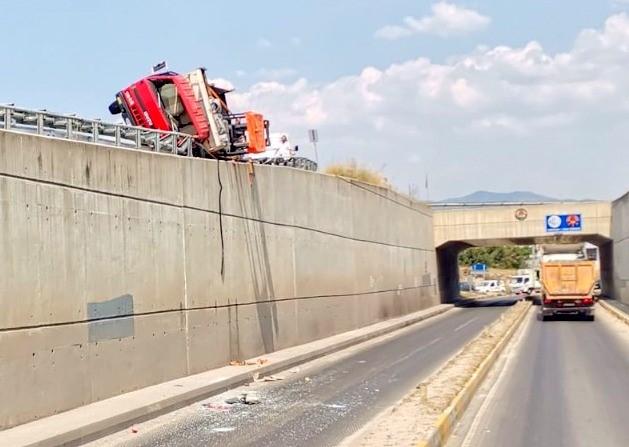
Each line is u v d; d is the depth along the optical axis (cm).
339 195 3591
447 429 1280
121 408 1460
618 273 5819
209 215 2166
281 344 2692
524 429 1316
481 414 1471
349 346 3048
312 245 3134
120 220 1692
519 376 2020
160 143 2116
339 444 1200
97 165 1612
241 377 1959
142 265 1777
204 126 2605
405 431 1186
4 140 1332
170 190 1938
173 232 1942
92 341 1555
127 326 1692
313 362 2477
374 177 5650
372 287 4169
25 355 1343
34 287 1380
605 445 1181
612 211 6044
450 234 6353
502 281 11412
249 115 2753
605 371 2106
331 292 3369
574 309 4319
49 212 1441
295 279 2895
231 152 2703
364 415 1463
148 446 1235
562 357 2475
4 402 1280
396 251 4869
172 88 2608
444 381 1775
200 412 1556
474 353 2431
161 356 1839
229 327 2253
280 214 2777
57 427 1280
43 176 1429
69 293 1484
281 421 1422
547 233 6203
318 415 1476
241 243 2397
